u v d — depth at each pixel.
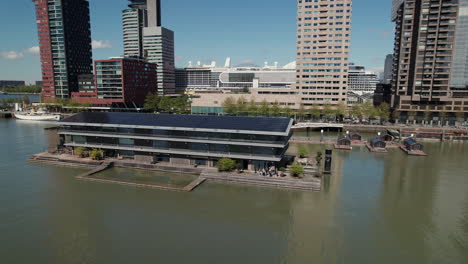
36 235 49.16
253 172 73.81
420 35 156.50
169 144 80.81
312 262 42.16
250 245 46.06
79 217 54.91
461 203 61.03
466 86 158.50
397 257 43.50
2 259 43.16
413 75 163.38
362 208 58.25
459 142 123.25
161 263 41.94
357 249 45.25
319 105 178.50
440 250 45.25
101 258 43.19
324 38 172.25
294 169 70.06
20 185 70.19
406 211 57.25
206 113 191.25
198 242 46.84
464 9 151.88
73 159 85.50
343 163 88.50
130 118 88.56
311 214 55.69
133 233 49.44
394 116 169.00
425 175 77.88
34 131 142.50
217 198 62.31
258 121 79.25
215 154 75.56
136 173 77.81
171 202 60.62
